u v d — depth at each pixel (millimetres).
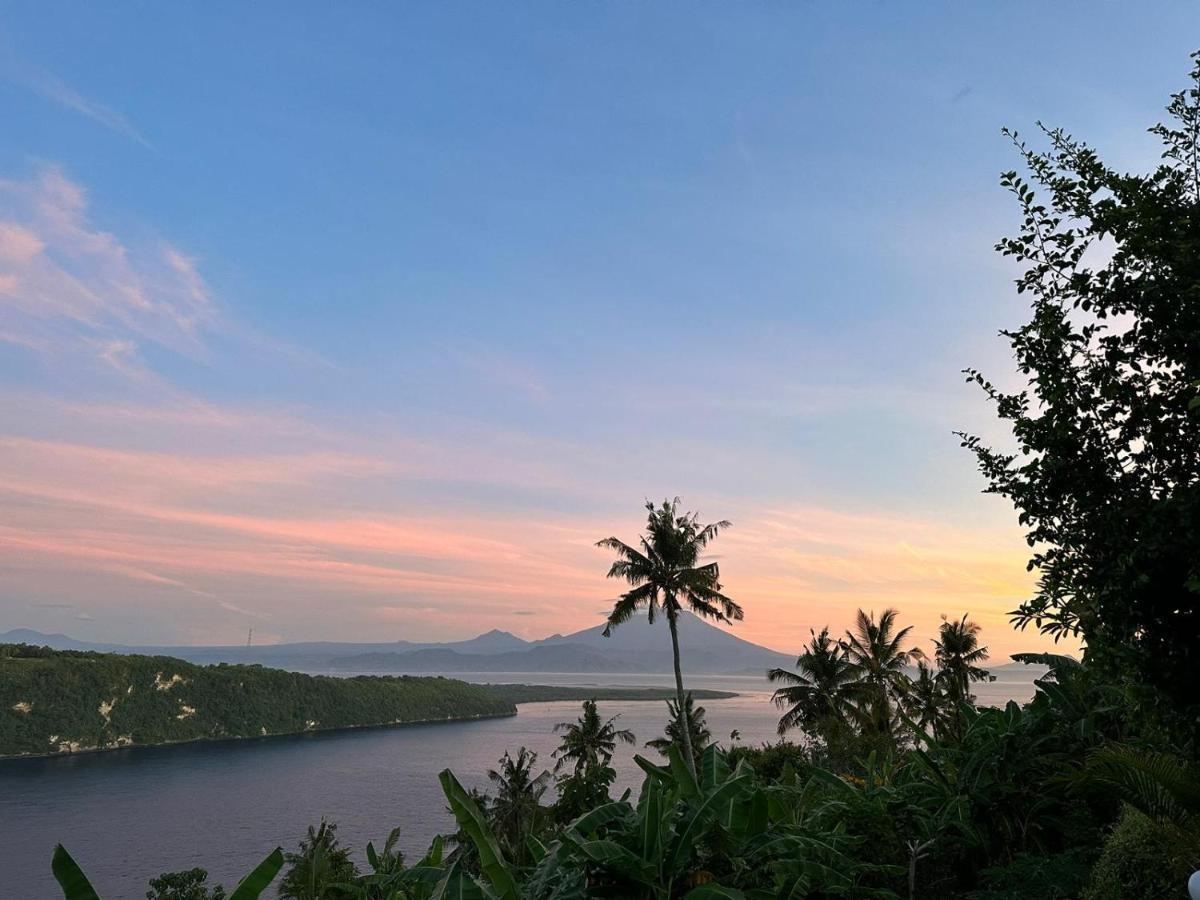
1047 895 6309
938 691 20031
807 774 8633
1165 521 4324
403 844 92688
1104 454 4734
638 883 5008
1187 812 5234
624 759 137875
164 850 98188
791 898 5109
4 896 82438
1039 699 8938
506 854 9172
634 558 35938
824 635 39375
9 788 147875
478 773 154250
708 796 5359
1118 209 4641
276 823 112688
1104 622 4660
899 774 9234
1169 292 4469
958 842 7535
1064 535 4859
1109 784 5910
